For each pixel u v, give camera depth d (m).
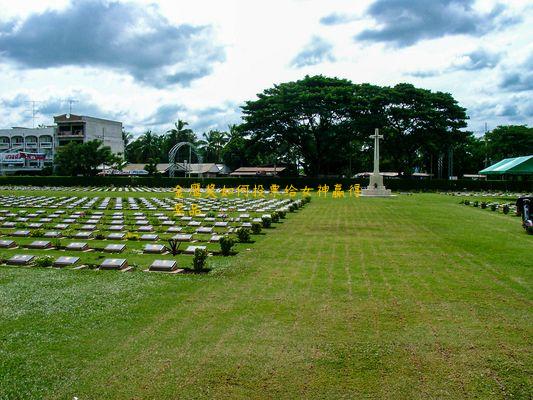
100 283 11.47
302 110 66.88
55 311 9.28
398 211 32.00
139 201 39.44
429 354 7.09
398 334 7.89
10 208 33.12
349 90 67.25
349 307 9.37
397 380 6.30
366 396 5.89
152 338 7.81
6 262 14.20
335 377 6.39
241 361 6.89
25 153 89.69
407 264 13.61
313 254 15.29
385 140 68.62
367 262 13.92
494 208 33.66
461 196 53.09
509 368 6.62
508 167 41.41
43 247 17.09
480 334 7.89
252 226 20.45
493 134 84.88
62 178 75.31
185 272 12.83
